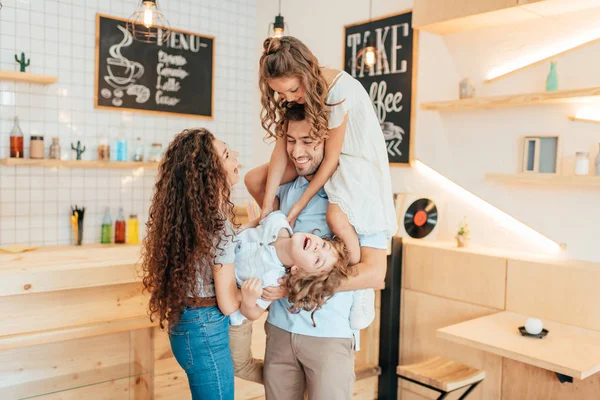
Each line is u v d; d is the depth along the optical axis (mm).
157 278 1898
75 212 4246
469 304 3148
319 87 1748
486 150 3273
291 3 4750
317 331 1963
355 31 4086
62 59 4230
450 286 3242
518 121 3113
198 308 1926
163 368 2926
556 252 3008
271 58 1702
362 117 1897
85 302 2568
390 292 3488
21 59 3967
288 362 2039
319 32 4430
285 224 1902
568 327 2717
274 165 2053
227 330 2014
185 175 1857
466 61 3357
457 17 2996
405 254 3482
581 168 2752
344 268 1813
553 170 2947
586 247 2873
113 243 4430
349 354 2014
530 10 2828
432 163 3576
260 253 1891
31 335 2350
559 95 2715
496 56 3201
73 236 4352
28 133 4121
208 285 1937
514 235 3205
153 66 4668
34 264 2379
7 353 2637
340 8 4223
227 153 2031
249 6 5254
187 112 4891
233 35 5160
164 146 4805
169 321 1935
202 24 4949
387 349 3537
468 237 3301
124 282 2443
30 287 2217
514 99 2912
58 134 4246
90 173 4418
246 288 1824
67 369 2799
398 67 3768
